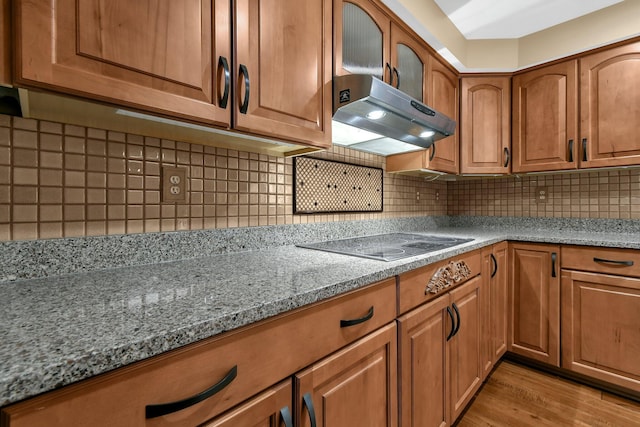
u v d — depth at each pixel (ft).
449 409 4.08
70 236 2.70
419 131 4.82
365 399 2.75
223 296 2.04
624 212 6.30
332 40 3.68
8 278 2.37
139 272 2.75
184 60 2.36
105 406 1.32
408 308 3.31
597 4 5.43
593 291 5.24
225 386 1.73
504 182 7.89
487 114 6.72
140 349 1.38
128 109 2.17
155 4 2.22
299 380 2.15
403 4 4.61
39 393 1.15
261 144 3.69
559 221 7.08
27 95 2.06
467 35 6.36
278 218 4.39
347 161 5.58
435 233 6.51
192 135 3.20
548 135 6.24
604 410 4.83
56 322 1.59
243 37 2.73
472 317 4.78
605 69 5.61
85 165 2.78
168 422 1.51
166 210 3.29
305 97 3.31
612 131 5.54
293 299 2.06
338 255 3.66
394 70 4.75
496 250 5.75
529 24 6.02
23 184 2.49
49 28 1.78
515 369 6.08
